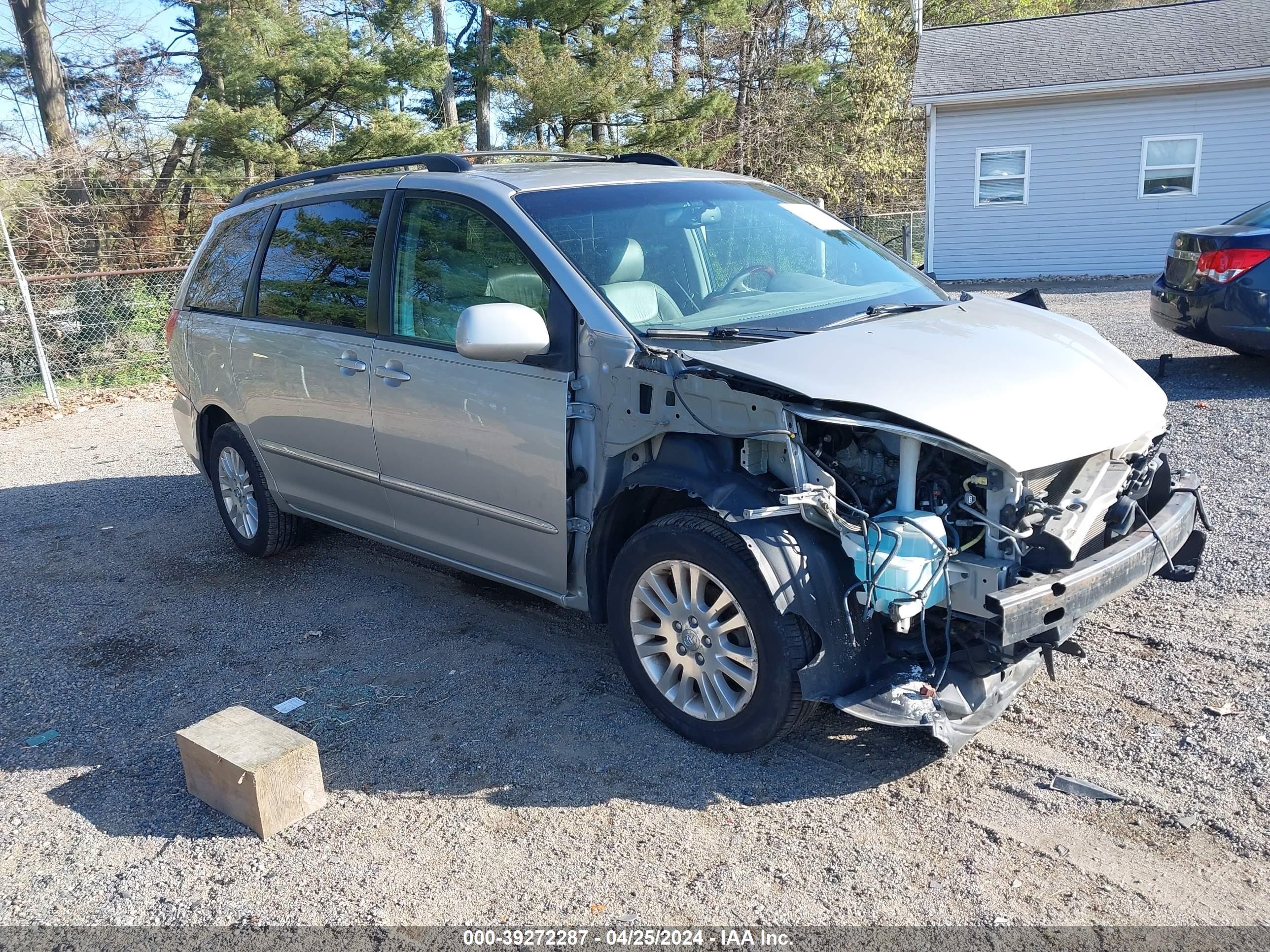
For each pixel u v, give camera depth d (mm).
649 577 3512
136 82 22141
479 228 4043
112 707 4133
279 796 3191
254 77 17234
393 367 4289
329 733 3795
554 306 3701
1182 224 18891
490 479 3969
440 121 24656
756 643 3211
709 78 29844
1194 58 18016
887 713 3064
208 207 19562
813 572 3121
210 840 3178
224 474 5766
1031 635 2973
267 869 3014
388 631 4711
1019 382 3240
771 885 2812
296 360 4844
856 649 3176
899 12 27906
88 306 13125
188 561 5906
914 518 2996
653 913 2730
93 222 17328
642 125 20969
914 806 3131
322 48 17344
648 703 3654
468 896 2838
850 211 25844
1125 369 3695
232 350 5324
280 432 5109
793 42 29797
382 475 4512
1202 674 3781
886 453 3225
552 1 19969
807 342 3385
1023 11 34531
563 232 3867
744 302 3916
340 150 18078
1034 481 3131
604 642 4457
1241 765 3205
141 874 3027
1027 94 18578
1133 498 3562
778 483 3244
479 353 3480
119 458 8852
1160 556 3412
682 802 3217
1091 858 2850
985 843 2939
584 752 3539
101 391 12445
